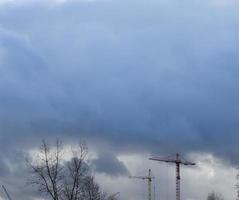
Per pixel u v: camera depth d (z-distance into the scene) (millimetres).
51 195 74875
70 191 76312
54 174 75625
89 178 80500
